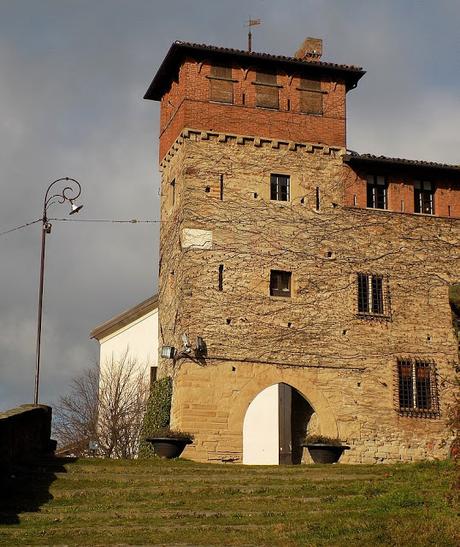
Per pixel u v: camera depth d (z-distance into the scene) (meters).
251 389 38.69
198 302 39.03
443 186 43.34
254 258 40.06
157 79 43.94
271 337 39.47
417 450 39.84
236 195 40.50
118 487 25.64
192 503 23.78
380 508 22.62
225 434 37.94
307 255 40.72
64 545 19.16
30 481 25.98
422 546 19.12
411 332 41.19
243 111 41.28
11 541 19.56
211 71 41.28
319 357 39.84
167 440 35.22
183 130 40.53
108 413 52.53
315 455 35.97
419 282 41.84
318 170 41.72
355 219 41.69
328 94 42.50
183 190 40.19
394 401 40.16
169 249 41.88
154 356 53.12
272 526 21.03
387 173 42.78
